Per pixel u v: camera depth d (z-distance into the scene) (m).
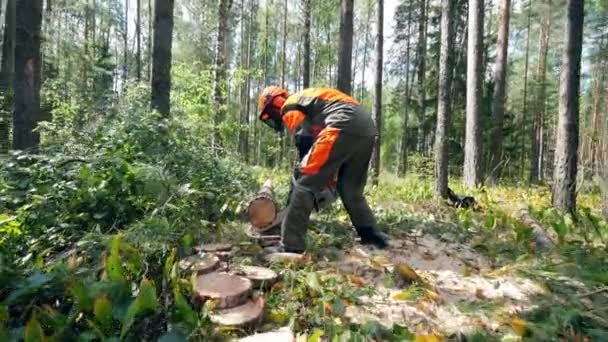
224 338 2.09
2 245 2.78
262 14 27.30
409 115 25.44
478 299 2.76
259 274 2.75
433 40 23.27
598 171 6.44
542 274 2.97
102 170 3.50
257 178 6.61
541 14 23.12
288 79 35.41
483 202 6.87
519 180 14.41
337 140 3.32
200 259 2.85
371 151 3.62
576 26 5.85
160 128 4.75
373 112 12.13
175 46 23.31
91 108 6.47
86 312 1.95
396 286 2.92
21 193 3.47
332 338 2.07
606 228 4.36
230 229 3.64
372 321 2.20
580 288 2.86
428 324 2.38
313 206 3.38
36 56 6.07
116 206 3.38
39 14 6.10
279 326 2.31
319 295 2.59
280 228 3.75
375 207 5.64
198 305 2.34
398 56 27.50
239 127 9.95
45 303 2.08
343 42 8.45
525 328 2.15
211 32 19.25
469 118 9.46
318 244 3.57
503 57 14.71
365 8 26.84
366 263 3.27
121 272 2.05
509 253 3.81
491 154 16.39
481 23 9.27
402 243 3.93
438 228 4.61
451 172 18.70
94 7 28.86
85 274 2.25
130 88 6.92
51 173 3.66
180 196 3.52
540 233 4.32
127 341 1.87
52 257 2.90
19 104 5.96
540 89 25.03
